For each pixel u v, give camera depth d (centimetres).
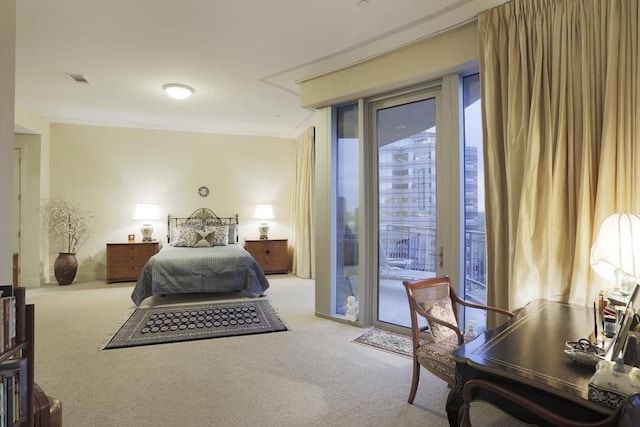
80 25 285
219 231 621
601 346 138
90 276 612
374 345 323
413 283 230
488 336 154
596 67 204
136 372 267
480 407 222
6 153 185
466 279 314
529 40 234
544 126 225
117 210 627
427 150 339
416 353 221
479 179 306
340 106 406
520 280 228
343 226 407
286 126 642
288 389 244
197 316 406
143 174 639
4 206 184
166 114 560
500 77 251
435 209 333
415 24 283
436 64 304
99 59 351
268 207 669
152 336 341
